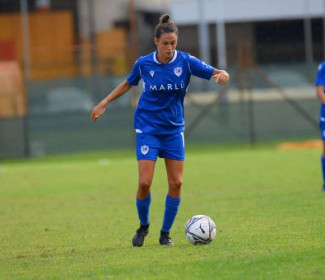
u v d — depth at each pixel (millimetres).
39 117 83750
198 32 108750
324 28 111125
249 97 85312
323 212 34031
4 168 73312
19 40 114062
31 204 45000
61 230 33906
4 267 25141
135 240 27734
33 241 31141
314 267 21875
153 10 115500
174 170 27297
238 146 86125
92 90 86062
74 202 44688
